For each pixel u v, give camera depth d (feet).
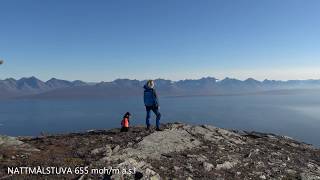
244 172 61.93
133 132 78.69
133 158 58.18
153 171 53.01
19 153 57.16
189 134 78.79
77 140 69.97
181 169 57.21
